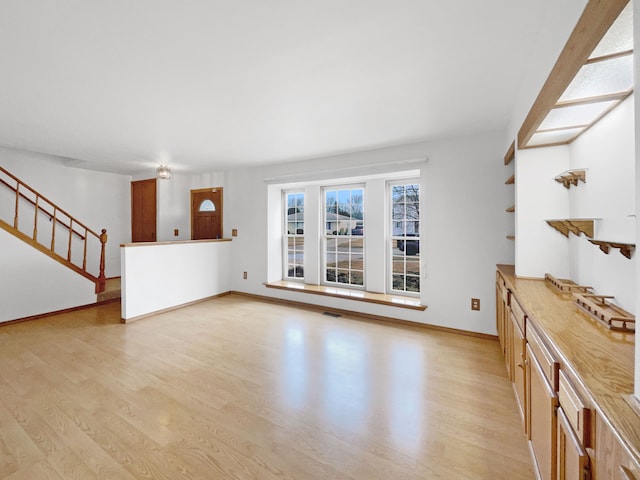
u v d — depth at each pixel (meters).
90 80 2.02
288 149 3.86
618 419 0.68
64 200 5.10
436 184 3.45
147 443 1.69
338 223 4.61
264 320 3.88
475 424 1.85
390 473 1.49
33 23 1.43
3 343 3.13
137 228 5.87
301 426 1.84
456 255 3.37
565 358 1.00
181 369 2.57
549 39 1.43
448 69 1.91
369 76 1.98
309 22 1.44
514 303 2.01
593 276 1.81
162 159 4.47
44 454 1.60
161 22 1.43
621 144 1.48
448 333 3.41
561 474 1.05
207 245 4.93
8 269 3.73
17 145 3.70
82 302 4.45
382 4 1.33
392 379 2.40
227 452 1.63
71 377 2.42
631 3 0.87
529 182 2.35
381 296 4.01
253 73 1.93
